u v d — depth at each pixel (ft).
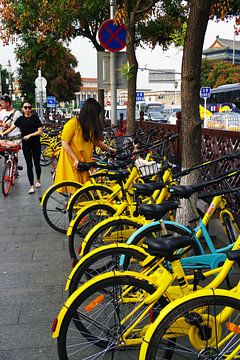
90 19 39.09
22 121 26.48
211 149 20.31
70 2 35.19
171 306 7.34
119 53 27.89
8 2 38.24
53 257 15.75
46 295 12.64
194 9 13.38
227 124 68.69
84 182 18.20
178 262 8.23
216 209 12.23
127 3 25.17
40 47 42.50
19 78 126.62
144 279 8.41
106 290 8.40
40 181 30.91
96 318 8.87
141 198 14.21
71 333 9.00
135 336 8.70
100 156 22.07
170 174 14.47
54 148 38.32
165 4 34.78
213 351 7.84
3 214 22.09
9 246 17.07
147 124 35.19
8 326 10.93
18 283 13.51
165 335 7.54
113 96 28.60
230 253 7.75
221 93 91.04
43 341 10.26
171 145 24.64
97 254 9.82
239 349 7.82
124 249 9.84
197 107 14.51
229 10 26.89
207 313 7.64
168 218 14.40
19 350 9.91
